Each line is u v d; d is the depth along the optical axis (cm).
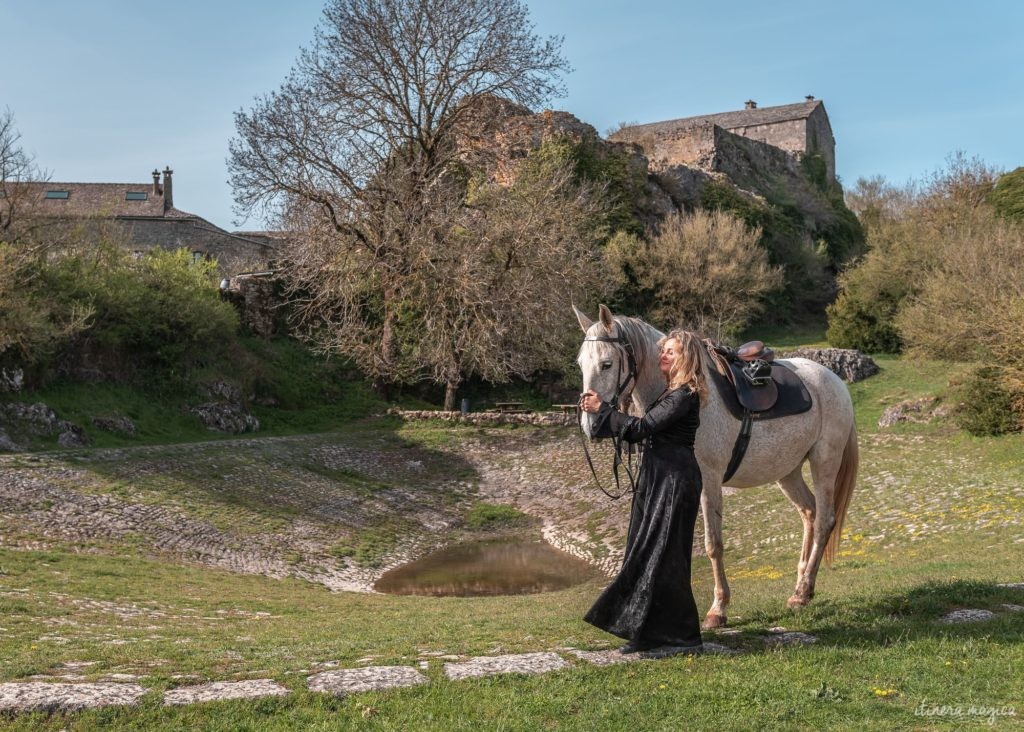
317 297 3925
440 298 3684
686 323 5184
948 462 2408
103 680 595
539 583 1850
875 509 1928
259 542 2017
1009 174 5816
